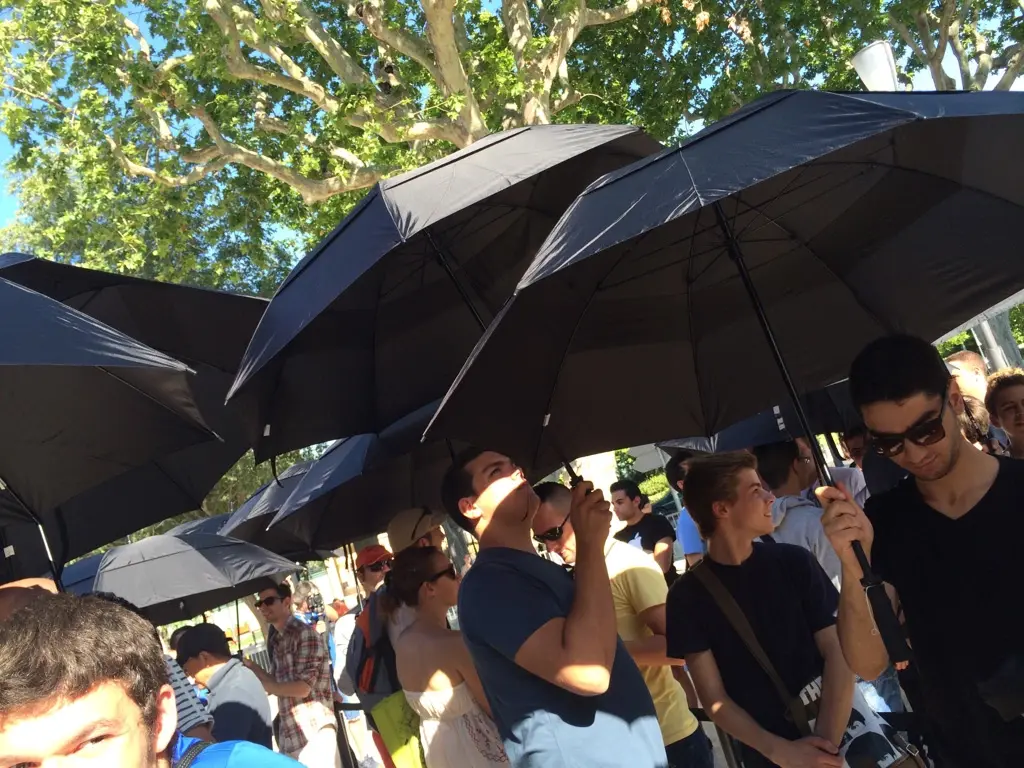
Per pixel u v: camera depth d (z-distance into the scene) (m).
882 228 2.59
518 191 3.42
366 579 6.07
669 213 1.80
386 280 3.36
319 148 12.94
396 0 12.09
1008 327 8.74
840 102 1.87
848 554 2.26
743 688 2.89
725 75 16.16
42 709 1.37
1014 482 2.09
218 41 12.39
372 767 7.48
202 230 16.19
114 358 2.23
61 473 2.71
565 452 2.65
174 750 1.69
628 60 16.25
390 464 4.81
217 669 5.11
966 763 2.18
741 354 2.81
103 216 14.88
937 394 2.07
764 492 2.99
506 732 2.66
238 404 3.03
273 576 6.18
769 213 2.54
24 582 2.95
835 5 16.11
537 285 2.12
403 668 3.49
